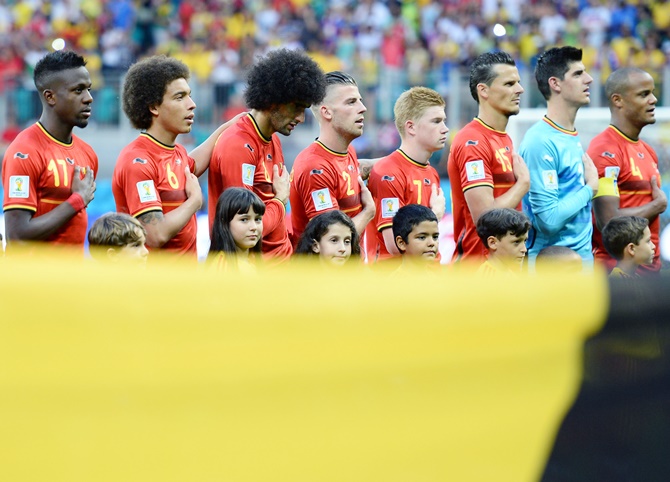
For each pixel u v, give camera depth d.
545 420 2.92
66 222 6.47
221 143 7.08
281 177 7.27
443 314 2.81
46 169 6.48
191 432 2.62
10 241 6.36
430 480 2.84
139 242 5.84
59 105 6.52
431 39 25.42
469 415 2.84
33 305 2.52
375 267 7.74
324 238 6.55
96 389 2.55
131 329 2.56
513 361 2.89
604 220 8.34
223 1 25.98
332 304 2.71
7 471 2.53
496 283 2.90
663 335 3.05
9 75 21.98
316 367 2.70
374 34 25.22
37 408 2.54
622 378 3.02
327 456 2.73
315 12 26.05
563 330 2.94
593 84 17.69
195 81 19.16
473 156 7.69
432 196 8.02
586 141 11.45
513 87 7.73
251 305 2.65
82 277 2.55
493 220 7.03
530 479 2.92
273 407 2.68
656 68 17.41
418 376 2.80
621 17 25.53
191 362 2.61
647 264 7.89
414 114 7.91
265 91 6.93
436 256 7.16
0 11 24.83
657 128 11.79
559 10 25.83
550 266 7.01
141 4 25.67
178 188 6.78
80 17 25.08
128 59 24.36
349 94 7.42
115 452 2.58
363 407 2.75
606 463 3.01
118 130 18.53
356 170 7.81
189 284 2.61
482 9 25.92
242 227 6.32
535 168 7.91
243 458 2.65
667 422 3.04
